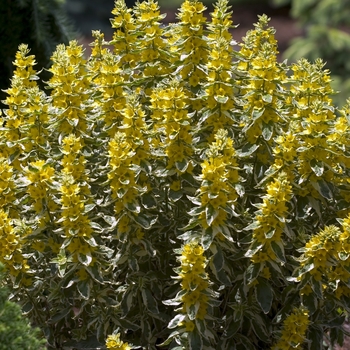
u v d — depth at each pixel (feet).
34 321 12.98
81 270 11.90
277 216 11.20
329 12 37.24
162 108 12.26
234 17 57.00
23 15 20.76
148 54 13.83
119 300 12.76
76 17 48.08
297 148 12.03
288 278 11.80
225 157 11.33
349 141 12.87
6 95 21.50
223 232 11.27
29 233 12.18
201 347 11.14
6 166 12.40
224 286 11.85
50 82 13.56
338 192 13.14
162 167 12.42
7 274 12.19
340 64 34.99
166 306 13.28
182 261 10.81
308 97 13.19
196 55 13.34
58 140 13.03
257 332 12.23
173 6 57.88
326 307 12.45
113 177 11.69
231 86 12.42
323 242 11.48
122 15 14.12
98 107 13.69
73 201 11.33
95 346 12.51
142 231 12.53
